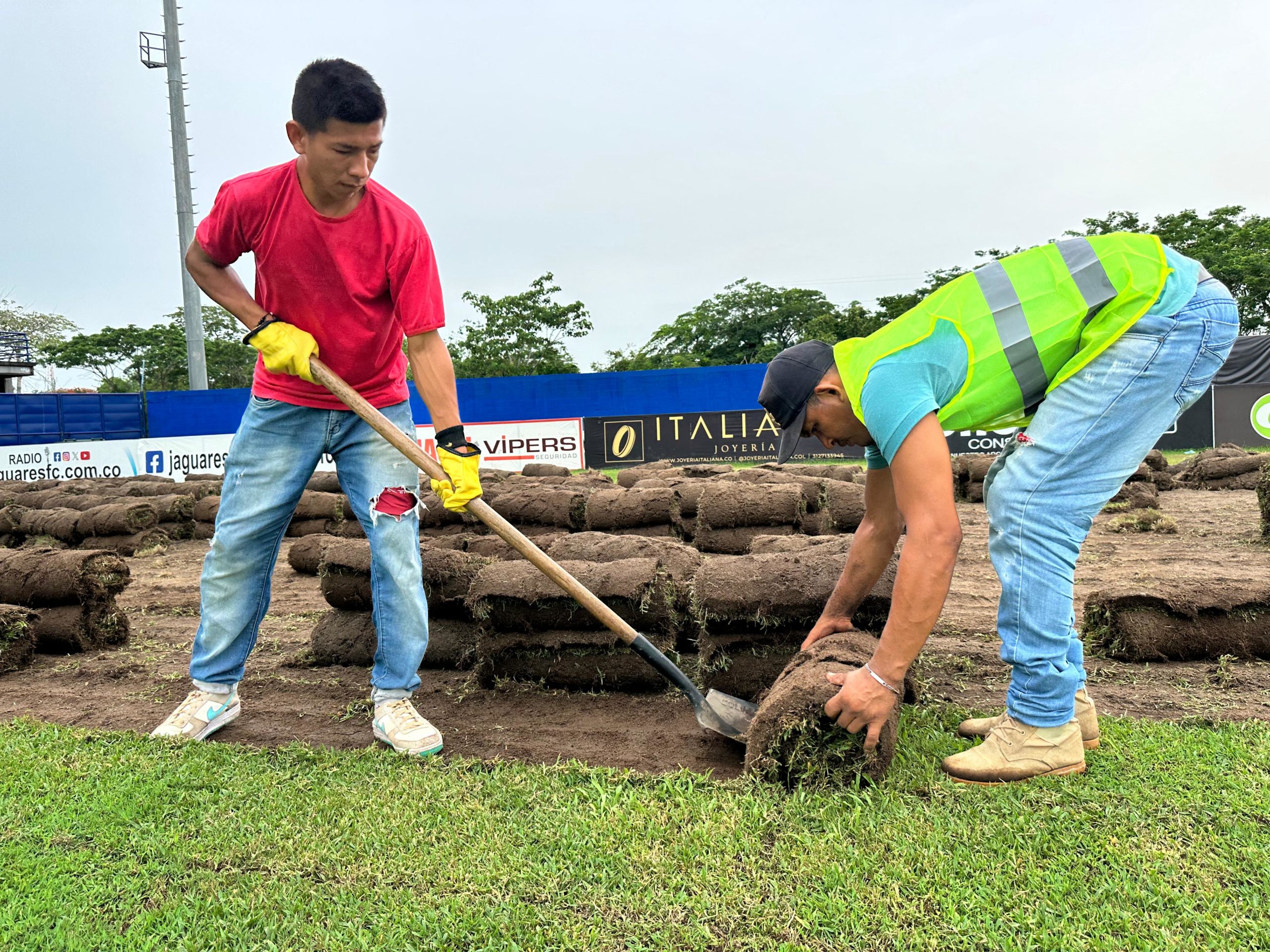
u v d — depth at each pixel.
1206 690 3.23
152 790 2.47
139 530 8.97
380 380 3.07
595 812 2.27
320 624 4.17
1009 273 2.34
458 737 2.99
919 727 2.82
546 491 7.60
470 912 1.83
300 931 1.79
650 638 3.43
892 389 2.17
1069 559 2.35
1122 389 2.26
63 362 46.00
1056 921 1.75
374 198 2.73
